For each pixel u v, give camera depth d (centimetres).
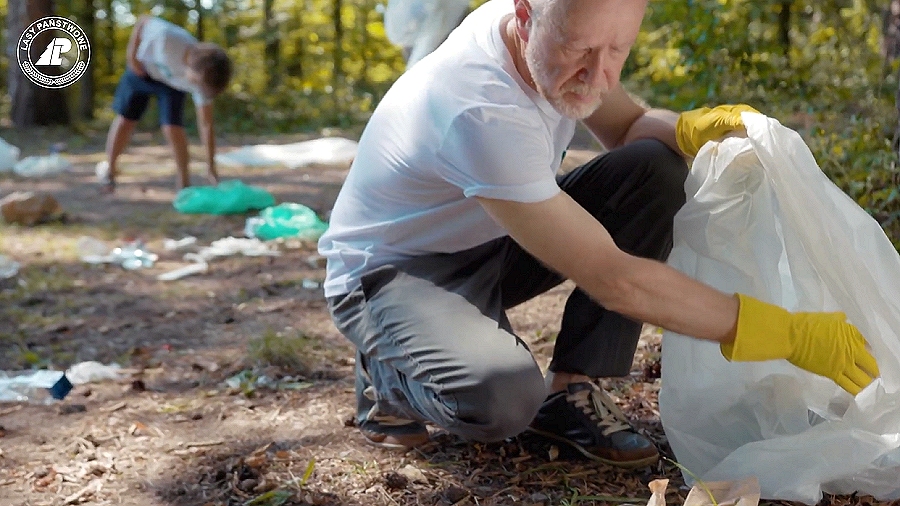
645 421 262
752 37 596
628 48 182
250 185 720
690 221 222
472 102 191
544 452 245
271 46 1711
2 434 268
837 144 440
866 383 198
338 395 296
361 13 1784
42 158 818
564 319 240
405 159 208
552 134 203
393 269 223
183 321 388
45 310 403
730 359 195
